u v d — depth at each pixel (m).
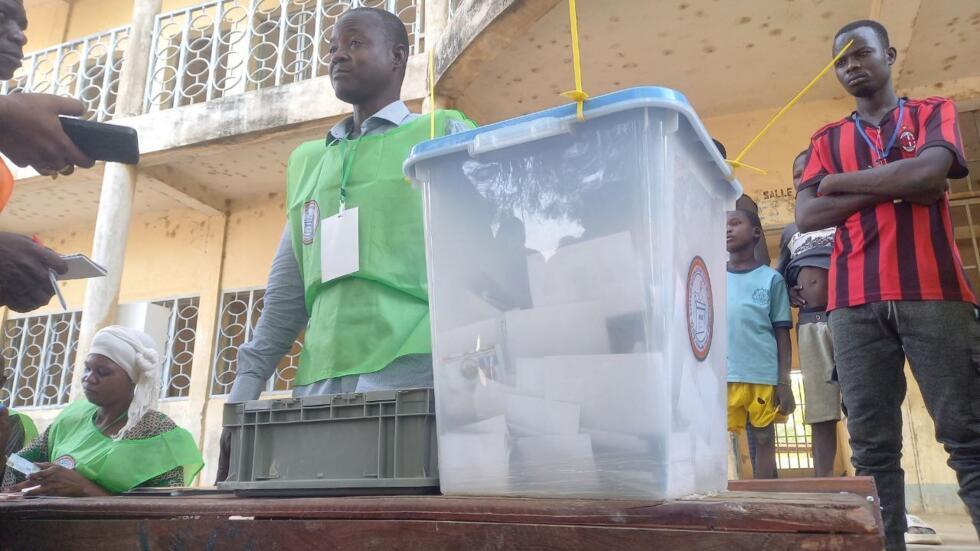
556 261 0.92
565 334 0.90
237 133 5.59
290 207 1.77
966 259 4.72
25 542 1.05
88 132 1.28
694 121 0.91
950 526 3.51
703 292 1.02
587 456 0.86
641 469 0.82
